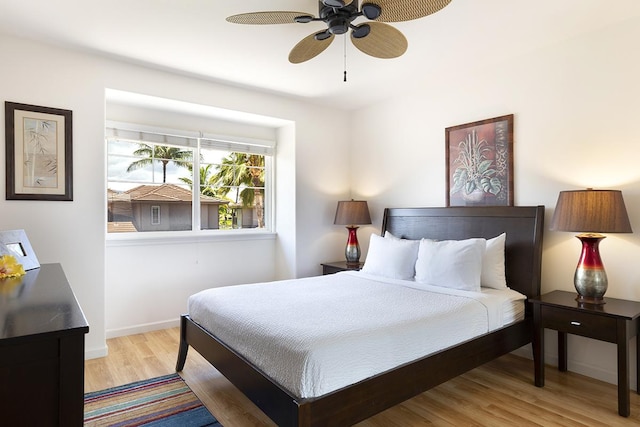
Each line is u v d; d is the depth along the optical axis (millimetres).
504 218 2961
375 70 3213
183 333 2613
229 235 4086
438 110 3553
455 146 3391
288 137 4234
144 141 3557
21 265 1875
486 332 2299
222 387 2406
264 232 4383
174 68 3133
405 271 3152
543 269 2820
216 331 2193
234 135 4137
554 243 2760
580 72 2613
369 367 1676
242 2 2135
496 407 2172
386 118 4090
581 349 2648
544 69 2799
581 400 2250
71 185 2793
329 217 4398
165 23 2387
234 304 2262
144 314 3578
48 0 2123
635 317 2041
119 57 2912
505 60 3021
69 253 2797
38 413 929
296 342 1620
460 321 2125
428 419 2045
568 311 2268
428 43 2693
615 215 2201
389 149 4059
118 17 2312
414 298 2426
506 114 3031
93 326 2889
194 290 3871
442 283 2789
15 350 901
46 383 936
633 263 2398
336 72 3244
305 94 3869
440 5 1729
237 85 3568
